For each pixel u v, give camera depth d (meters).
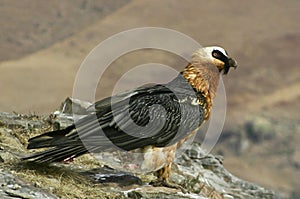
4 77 135.50
